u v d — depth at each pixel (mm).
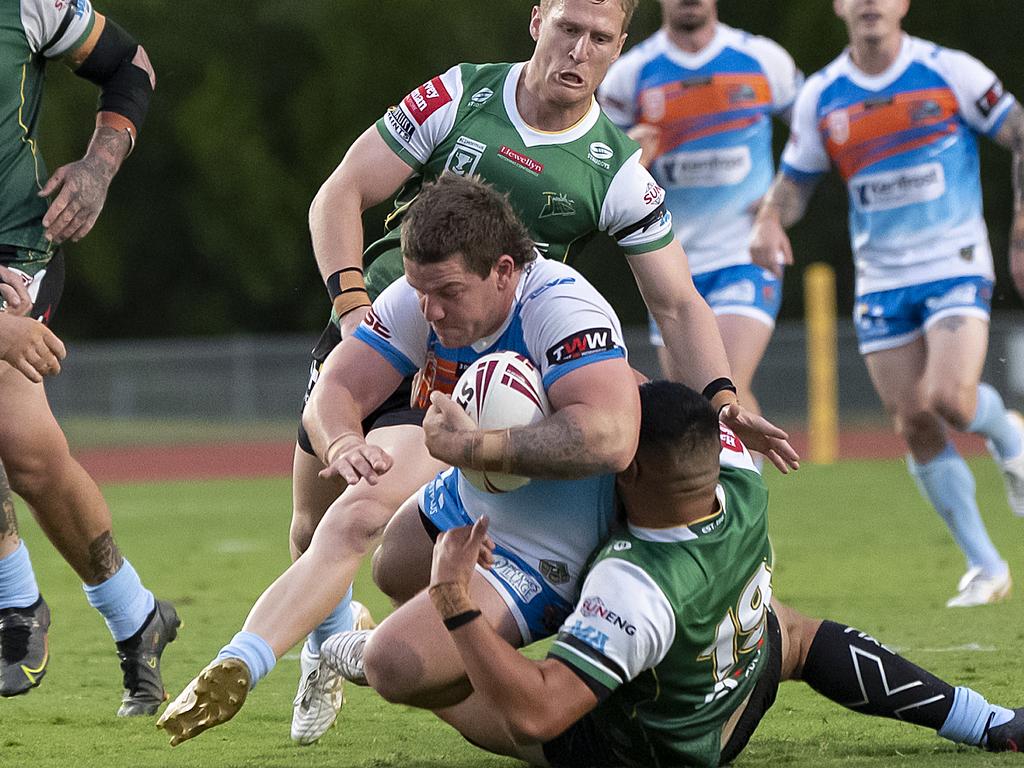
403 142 17406
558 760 14305
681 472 12898
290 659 22562
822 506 46250
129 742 16734
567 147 17141
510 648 12742
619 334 13648
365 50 111750
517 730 12844
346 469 13891
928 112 29266
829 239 110625
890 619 24734
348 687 20094
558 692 12750
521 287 13797
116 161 18828
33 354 16266
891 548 35531
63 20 18609
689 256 33188
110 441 86812
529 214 17172
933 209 29078
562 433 12828
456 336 13672
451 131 17297
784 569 31859
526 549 13914
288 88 114500
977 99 29062
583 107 17266
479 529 12656
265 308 117188
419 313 14680
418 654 13555
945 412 27828
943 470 28016
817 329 66875
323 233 17391
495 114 17266
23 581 17547
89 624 26328
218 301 116375
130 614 18562
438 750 16078
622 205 17234
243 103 112875
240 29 113375
